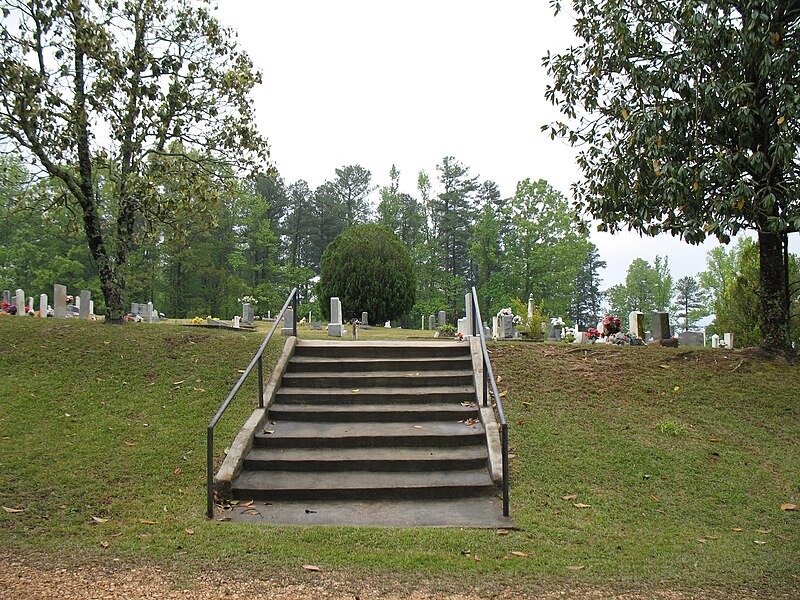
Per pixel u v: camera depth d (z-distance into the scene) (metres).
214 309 47.97
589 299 81.56
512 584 4.32
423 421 8.16
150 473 6.79
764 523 5.96
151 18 12.80
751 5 8.78
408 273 34.22
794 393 9.43
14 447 7.27
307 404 8.62
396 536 5.27
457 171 60.16
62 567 4.50
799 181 9.33
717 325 19.94
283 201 59.12
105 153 12.82
